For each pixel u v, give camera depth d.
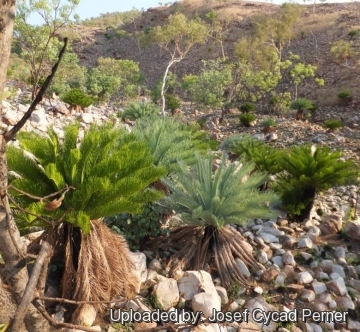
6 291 2.99
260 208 5.28
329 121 20.66
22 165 3.69
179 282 4.48
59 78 23.16
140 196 4.07
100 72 35.88
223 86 28.53
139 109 16.50
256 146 10.98
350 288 5.48
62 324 1.91
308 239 6.38
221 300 4.60
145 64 61.66
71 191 3.62
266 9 67.06
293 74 30.91
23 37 18.94
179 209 5.34
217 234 5.26
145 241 5.25
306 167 7.20
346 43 39.78
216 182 5.43
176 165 6.12
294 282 5.33
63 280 3.62
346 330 4.74
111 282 3.76
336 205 9.04
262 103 34.97
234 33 58.66
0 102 1.58
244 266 5.25
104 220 5.04
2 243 1.93
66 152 3.93
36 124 9.73
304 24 52.75
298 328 4.50
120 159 3.91
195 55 57.47
